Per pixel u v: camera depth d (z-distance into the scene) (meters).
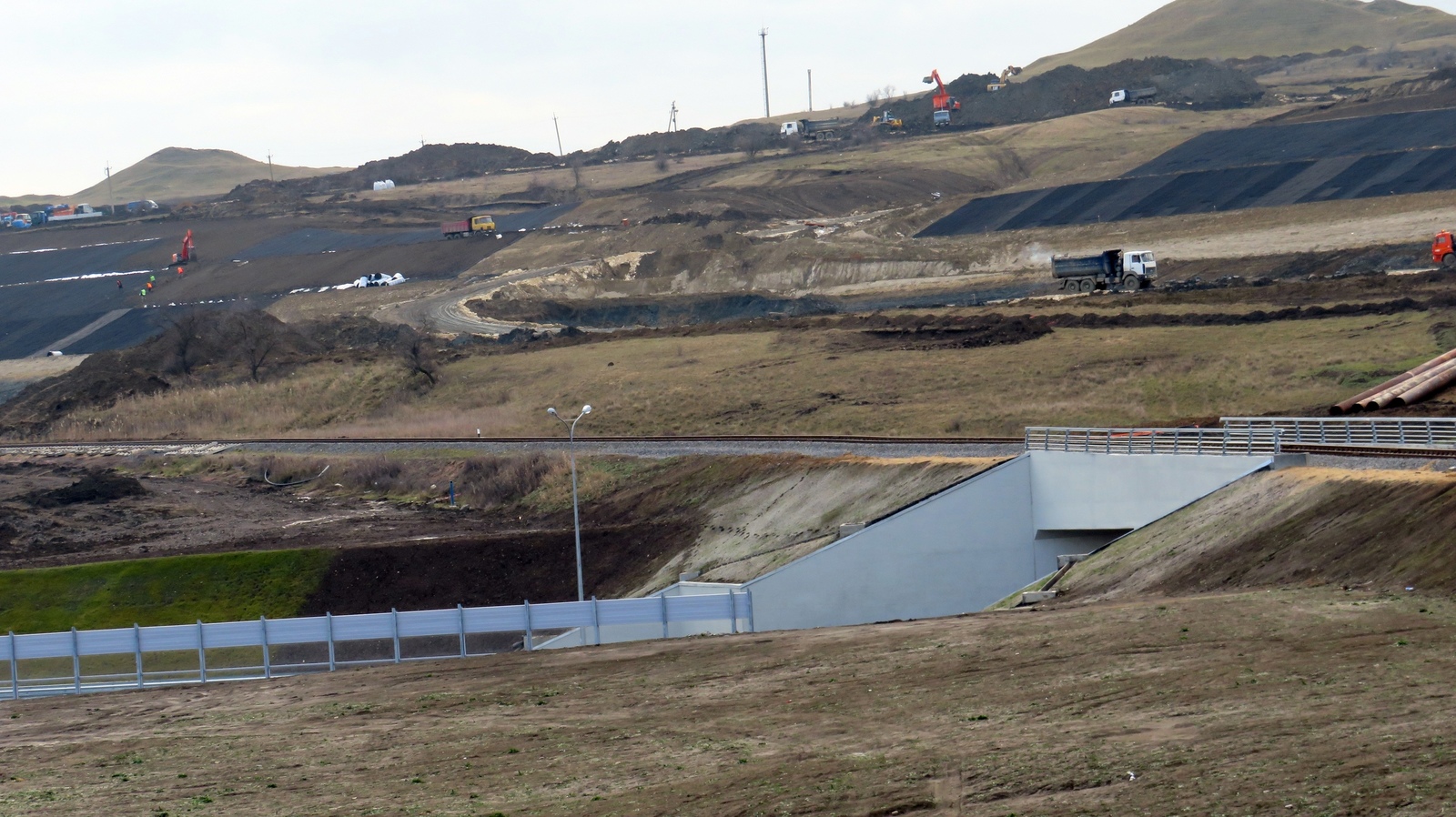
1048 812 19.39
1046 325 91.94
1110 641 28.80
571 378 98.00
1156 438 44.66
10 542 71.31
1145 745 21.69
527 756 26.50
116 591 58.94
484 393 97.75
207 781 27.12
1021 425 67.06
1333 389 63.75
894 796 21.14
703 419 81.44
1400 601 27.78
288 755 28.61
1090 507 44.38
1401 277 91.19
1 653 40.28
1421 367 57.69
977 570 45.59
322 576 58.88
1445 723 20.33
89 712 35.91
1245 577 33.22
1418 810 17.28
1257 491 37.97
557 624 39.59
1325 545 32.41
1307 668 24.48
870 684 28.84
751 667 32.12
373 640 51.75
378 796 24.77
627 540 60.19
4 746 32.53
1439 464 34.69
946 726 24.83
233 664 50.84
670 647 36.03
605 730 27.89
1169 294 98.38
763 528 55.94
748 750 25.03
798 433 74.56
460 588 58.00
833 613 44.25
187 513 76.56
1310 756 19.80
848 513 52.50
